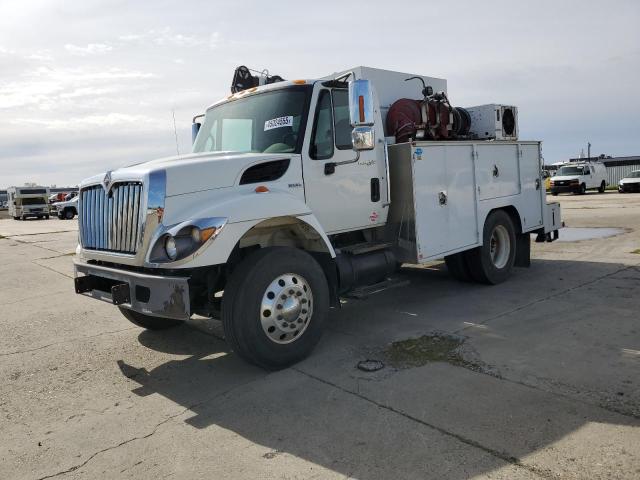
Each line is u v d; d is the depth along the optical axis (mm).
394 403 3697
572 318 5449
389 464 2943
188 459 3168
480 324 5461
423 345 4891
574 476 2719
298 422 3529
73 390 4441
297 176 4922
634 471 2732
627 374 3951
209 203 4262
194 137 6391
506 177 7508
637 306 5758
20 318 7191
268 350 4344
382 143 5832
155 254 4141
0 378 4828
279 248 4469
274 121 5215
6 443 3541
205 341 5633
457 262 7301
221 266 4551
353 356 4734
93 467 3160
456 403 3635
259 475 2934
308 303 4633
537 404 3543
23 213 41812
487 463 2883
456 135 7156
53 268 12117
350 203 5441
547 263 8758
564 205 22500
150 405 4027
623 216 15875
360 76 6473
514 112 7844
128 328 6316
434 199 6145
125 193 4488
